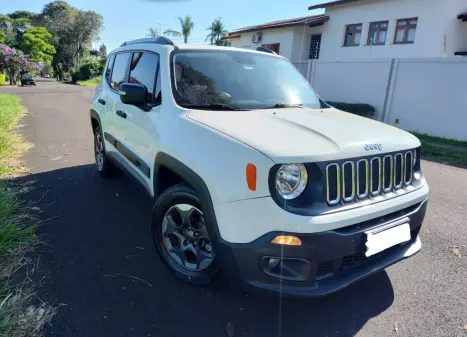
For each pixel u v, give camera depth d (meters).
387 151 2.46
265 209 2.10
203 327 2.41
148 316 2.48
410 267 3.27
